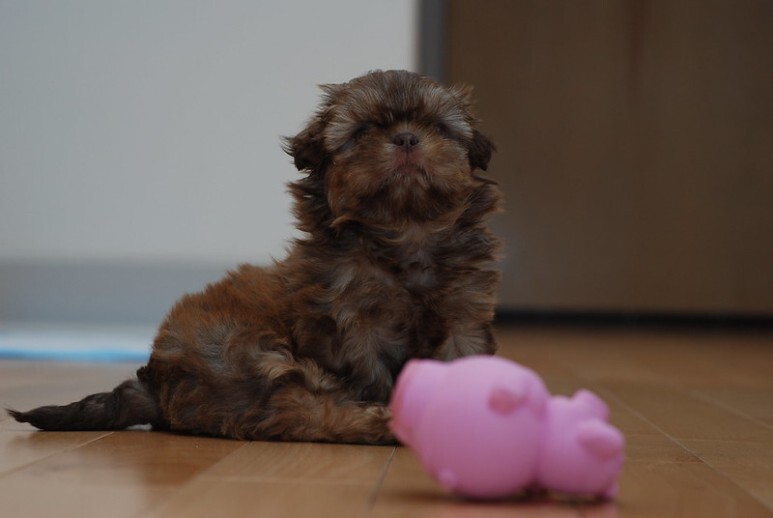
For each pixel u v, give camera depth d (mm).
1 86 1740
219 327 983
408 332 1002
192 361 979
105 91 1742
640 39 2240
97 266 1791
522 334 2178
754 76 2227
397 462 899
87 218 1782
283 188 1746
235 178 1756
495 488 793
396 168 999
